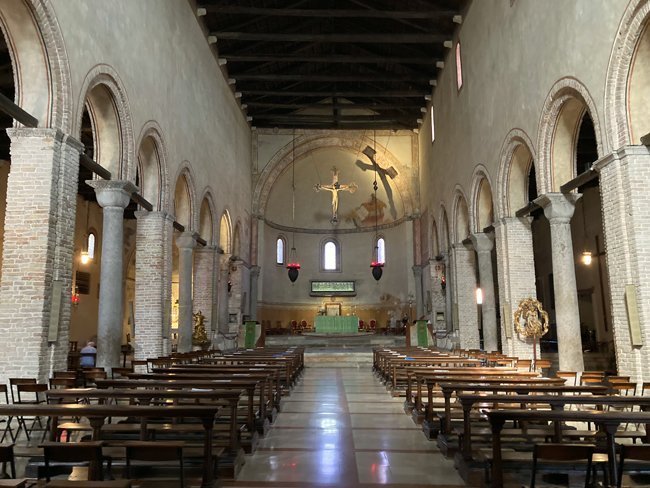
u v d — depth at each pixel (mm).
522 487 5332
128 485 3666
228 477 6043
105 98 12750
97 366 12680
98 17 11875
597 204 22141
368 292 36625
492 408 7832
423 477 6207
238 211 27828
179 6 17969
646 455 4398
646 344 9594
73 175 10633
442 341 25828
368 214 36781
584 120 17047
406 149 32375
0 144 18031
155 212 15984
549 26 12586
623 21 9500
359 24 24078
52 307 9945
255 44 24281
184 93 18406
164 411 5203
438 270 27719
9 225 9875
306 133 32375
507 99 15547
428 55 24953
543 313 14945
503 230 16250
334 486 5879
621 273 10102
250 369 10156
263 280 33844
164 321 16016
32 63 10102
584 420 4805
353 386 15047
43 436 7828
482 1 17891
